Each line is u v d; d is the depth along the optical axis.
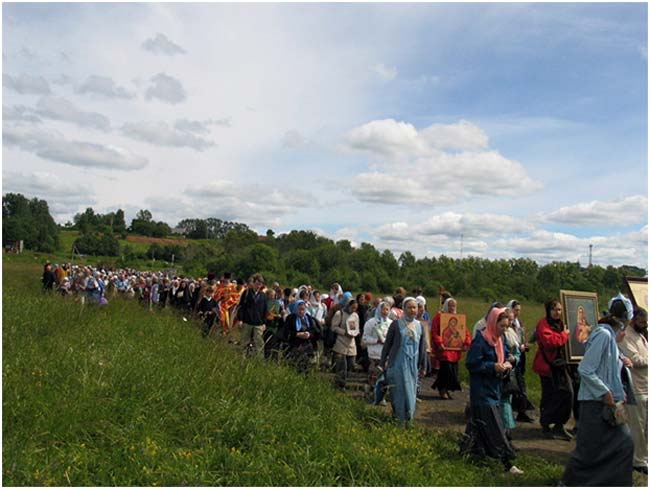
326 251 50.31
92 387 6.56
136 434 5.79
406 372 8.17
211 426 6.27
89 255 81.94
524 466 7.05
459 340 10.95
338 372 10.81
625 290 9.25
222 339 11.47
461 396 11.22
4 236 73.69
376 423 7.92
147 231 115.12
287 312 13.45
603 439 6.03
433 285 47.78
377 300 12.84
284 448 6.00
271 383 8.04
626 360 7.27
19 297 13.99
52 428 5.59
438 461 6.68
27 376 6.77
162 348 9.35
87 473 5.04
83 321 11.47
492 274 54.66
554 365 8.52
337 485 5.57
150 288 25.14
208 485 5.15
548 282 51.25
